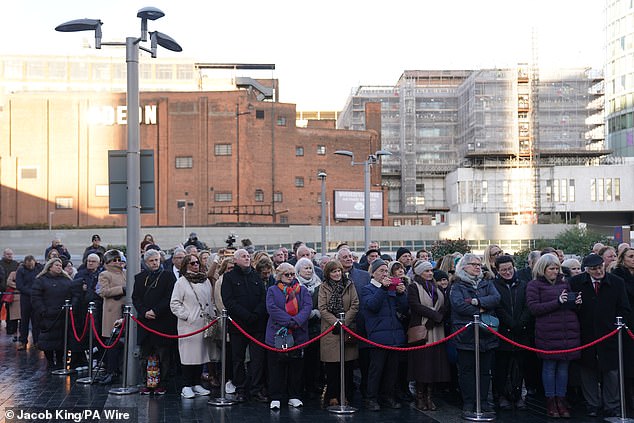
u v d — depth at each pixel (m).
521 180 96.19
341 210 77.25
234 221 75.88
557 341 9.61
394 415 9.77
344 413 9.79
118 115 76.50
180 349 10.64
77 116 76.31
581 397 10.83
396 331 10.05
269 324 10.10
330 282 10.13
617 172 95.44
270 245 67.38
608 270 11.38
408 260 12.91
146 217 75.75
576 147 97.62
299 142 79.19
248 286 10.36
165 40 12.33
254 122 77.00
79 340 12.50
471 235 76.50
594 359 9.67
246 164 76.12
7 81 92.94
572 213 99.75
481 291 9.84
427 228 74.94
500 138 95.94
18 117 76.06
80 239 65.44
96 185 76.00
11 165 75.50
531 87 97.31
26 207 75.38
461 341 9.73
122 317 11.99
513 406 10.30
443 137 105.75
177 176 76.25
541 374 10.86
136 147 11.84
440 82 115.62
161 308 10.71
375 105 86.62
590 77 99.56
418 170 104.81
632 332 9.72
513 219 94.88
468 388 9.82
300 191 78.75
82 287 13.12
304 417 9.58
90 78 94.31
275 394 10.12
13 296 18.03
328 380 10.24
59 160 75.94
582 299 9.75
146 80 93.75
